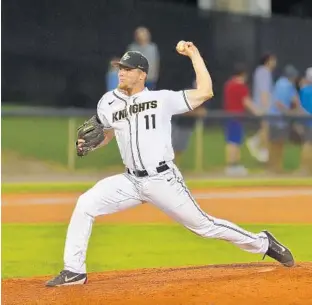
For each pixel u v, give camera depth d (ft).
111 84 144.87
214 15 182.09
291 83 163.02
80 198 56.90
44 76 175.11
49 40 175.42
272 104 157.69
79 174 150.92
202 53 180.75
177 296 51.29
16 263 70.95
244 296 50.96
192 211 56.08
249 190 130.11
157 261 72.13
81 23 175.22
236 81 155.63
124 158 56.29
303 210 108.47
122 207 56.80
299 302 49.62
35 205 109.60
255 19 184.96
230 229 57.72
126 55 55.57
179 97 55.01
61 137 164.66
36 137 163.63
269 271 58.80
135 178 55.72
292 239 84.94
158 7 177.47
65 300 51.93
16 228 90.58
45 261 72.18
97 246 79.97
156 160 54.85
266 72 157.17
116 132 56.39
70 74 175.94
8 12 173.68
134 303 50.16
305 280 55.06
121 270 64.23
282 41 186.70
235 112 154.71
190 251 77.56
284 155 168.35
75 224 56.59
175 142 153.07
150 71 148.87
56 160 157.69
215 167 161.27
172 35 178.09
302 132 162.40
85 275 56.95
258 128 165.99
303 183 142.72
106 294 52.90
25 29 174.70
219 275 58.34
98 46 175.52
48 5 175.11
